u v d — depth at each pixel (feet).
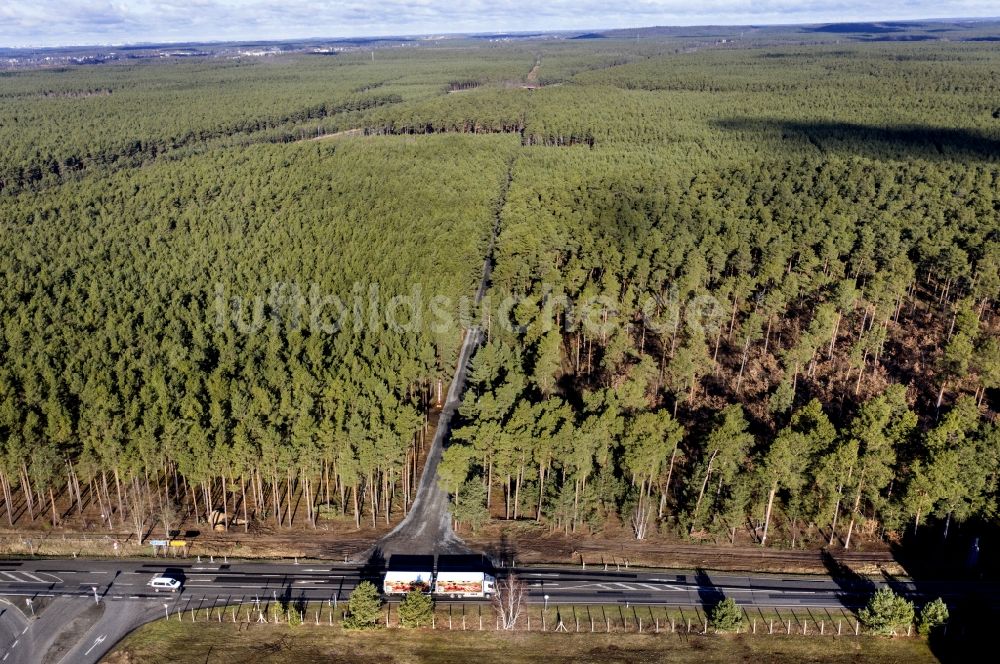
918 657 229.25
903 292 398.83
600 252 448.24
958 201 521.24
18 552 271.49
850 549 274.98
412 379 329.93
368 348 338.54
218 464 270.87
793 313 428.97
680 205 536.83
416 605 232.94
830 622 241.14
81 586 255.29
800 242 452.35
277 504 288.10
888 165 615.57
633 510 283.38
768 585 257.96
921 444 273.54
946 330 411.54
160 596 250.98
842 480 261.65
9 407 271.90
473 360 340.80
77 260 455.63
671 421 278.46
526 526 287.28
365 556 271.90
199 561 268.41
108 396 282.36
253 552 273.13
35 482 278.87
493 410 292.61
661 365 387.75
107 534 280.31
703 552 274.36
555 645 233.14
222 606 246.68
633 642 234.38
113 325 359.25
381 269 430.61
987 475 264.72
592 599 250.98
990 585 256.52
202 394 298.56
